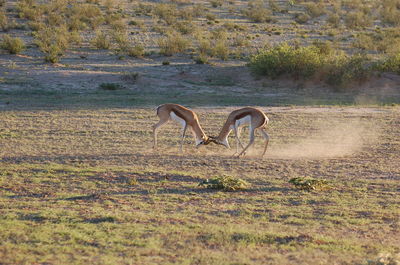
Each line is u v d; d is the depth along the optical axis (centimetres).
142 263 1220
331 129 3841
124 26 10756
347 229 1585
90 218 1634
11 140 3309
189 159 2770
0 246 1310
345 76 6481
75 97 5422
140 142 3312
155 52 8825
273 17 13238
